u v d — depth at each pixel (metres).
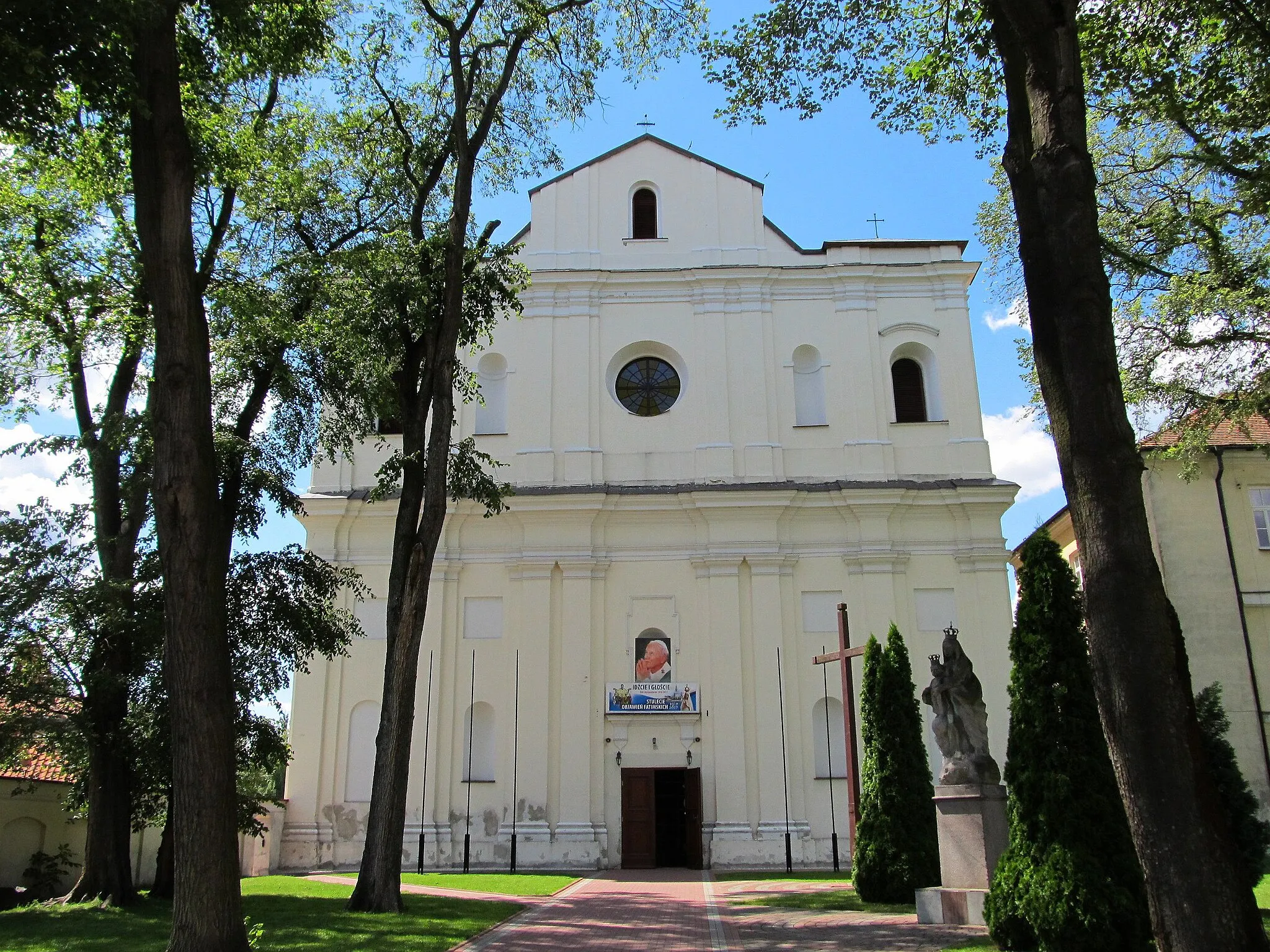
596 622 26.62
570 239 29.69
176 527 10.32
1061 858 9.73
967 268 29.16
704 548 27.09
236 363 18.12
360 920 13.43
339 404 19.11
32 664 16.20
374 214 19.30
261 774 25.98
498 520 27.50
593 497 26.94
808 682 26.08
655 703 25.88
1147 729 7.56
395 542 16.52
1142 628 7.72
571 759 25.52
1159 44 15.30
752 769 25.41
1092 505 8.06
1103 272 8.54
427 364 17.25
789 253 29.62
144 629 16.16
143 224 10.85
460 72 16.86
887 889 15.57
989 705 25.75
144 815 18.05
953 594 26.73
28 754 18.50
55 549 16.56
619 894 18.02
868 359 28.59
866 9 14.20
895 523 27.22
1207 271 17.78
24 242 17.94
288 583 18.00
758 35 14.34
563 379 28.61
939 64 14.73
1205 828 7.38
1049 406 8.69
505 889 18.94
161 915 14.84
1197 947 7.15
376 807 15.02
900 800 16.09
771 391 28.41
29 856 22.05
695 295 29.20
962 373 28.52
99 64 10.69
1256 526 26.31
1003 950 10.15
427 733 25.80
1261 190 15.57
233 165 16.16
